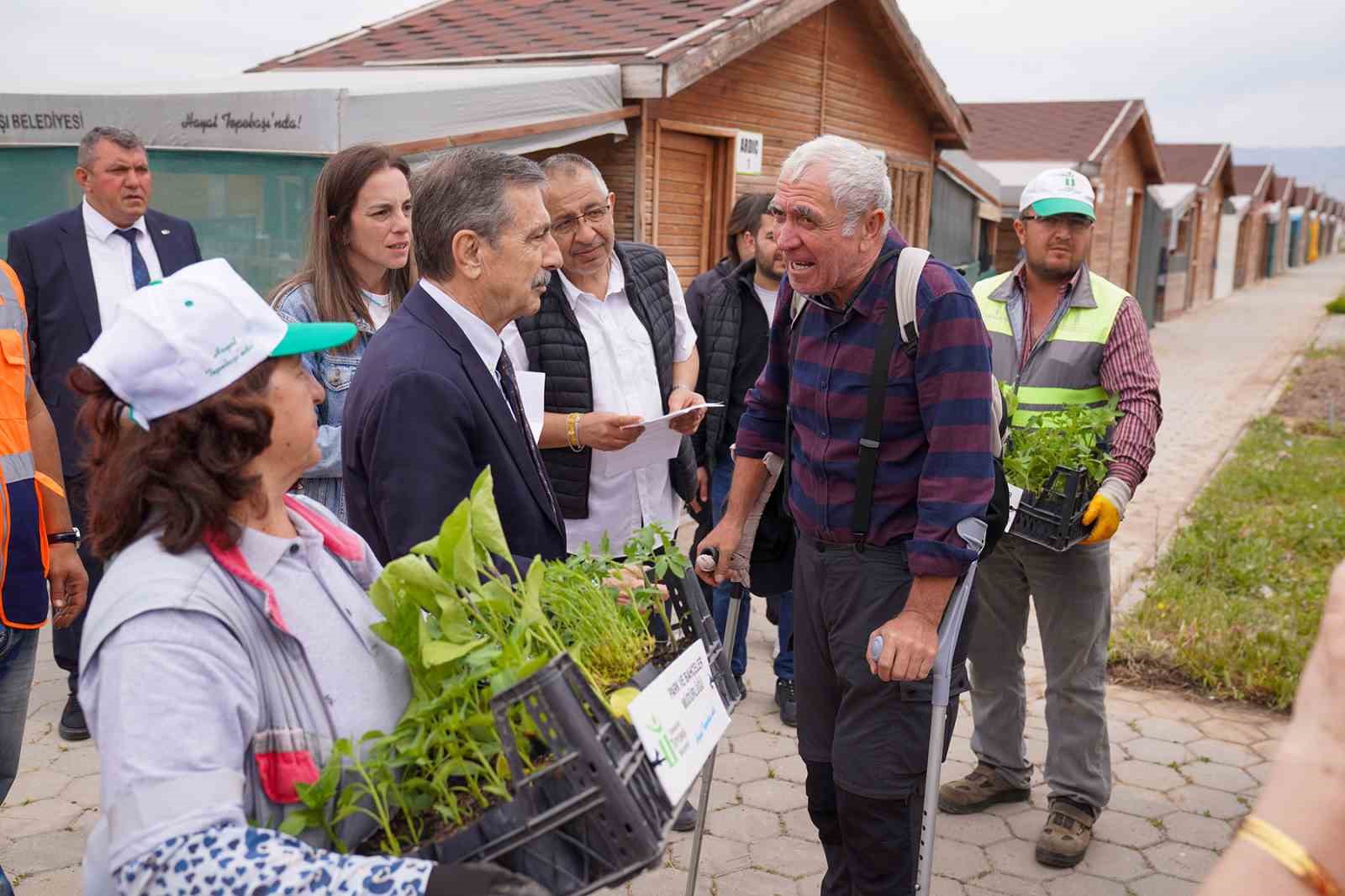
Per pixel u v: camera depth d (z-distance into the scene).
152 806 1.23
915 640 2.36
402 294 3.37
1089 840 3.45
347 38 9.14
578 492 3.41
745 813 3.70
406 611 1.52
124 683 1.27
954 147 11.99
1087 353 3.36
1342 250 96.56
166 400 1.35
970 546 2.32
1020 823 3.67
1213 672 4.91
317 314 3.17
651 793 1.47
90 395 1.38
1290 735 0.75
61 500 3.08
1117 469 3.22
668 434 3.35
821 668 2.70
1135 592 6.13
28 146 6.22
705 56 6.97
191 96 5.51
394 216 3.17
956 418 2.34
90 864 1.31
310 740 1.44
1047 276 3.42
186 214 5.76
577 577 1.87
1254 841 0.72
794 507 2.71
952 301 2.34
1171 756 4.19
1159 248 25.12
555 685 1.35
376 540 2.16
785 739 4.24
